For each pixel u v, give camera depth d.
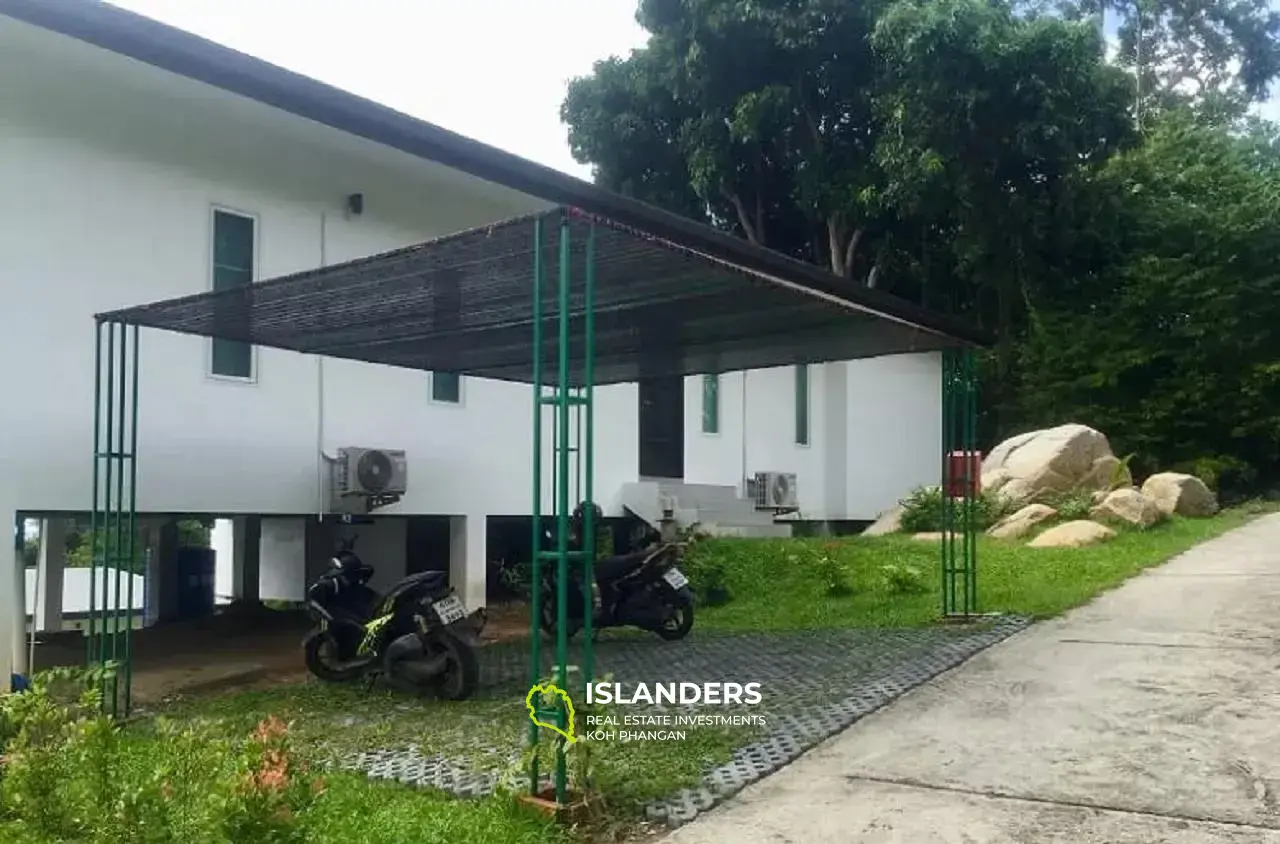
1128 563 10.94
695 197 22.69
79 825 4.02
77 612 12.20
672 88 20.58
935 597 9.92
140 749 5.43
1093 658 7.04
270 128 8.82
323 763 5.34
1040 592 9.63
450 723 6.20
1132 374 20.73
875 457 18.75
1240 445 20.36
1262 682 6.24
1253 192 20.48
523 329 7.59
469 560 10.54
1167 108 28.77
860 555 12.04
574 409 11.81
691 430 14.72
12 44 7.18
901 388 19.59
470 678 6.84
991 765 4.98
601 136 21.67
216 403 8.41
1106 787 4.61
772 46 19.67
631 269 5.61
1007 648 7.56
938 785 4.73
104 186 7.75
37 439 7.29
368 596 7.78
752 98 19.58
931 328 7.94
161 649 9.56
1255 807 4.32
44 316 7.36
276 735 4.00
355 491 9.08
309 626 10.91
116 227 7.82
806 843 4.10
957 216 19.81
